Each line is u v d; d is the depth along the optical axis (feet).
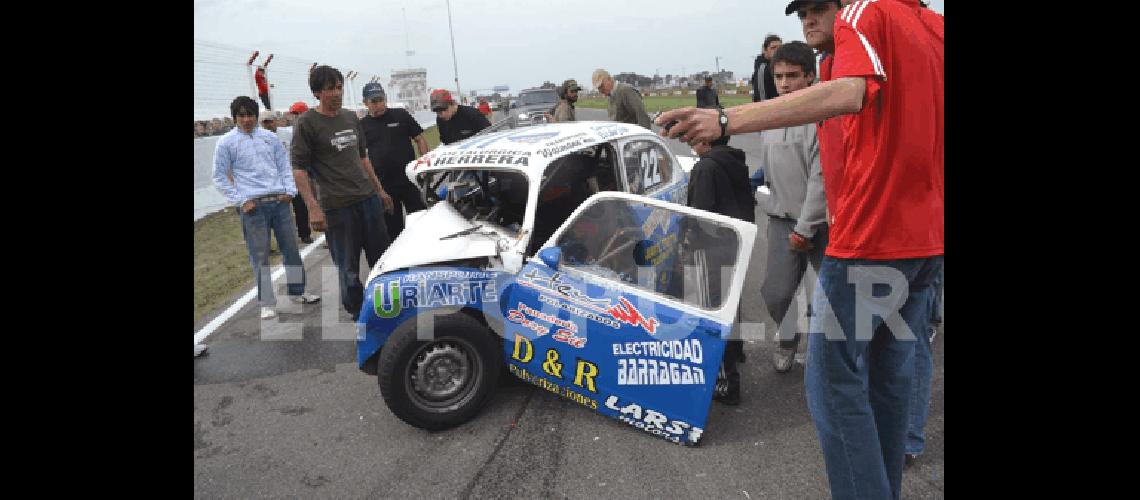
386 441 10.23
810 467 8.59
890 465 6.67
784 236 10.91
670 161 15.16
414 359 9.98
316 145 14.38
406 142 19.16
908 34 5.18
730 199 10.00
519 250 10.22
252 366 13.67
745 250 8.98
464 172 13.09
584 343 9.74
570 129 12.82
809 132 9.84
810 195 9.90
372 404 11.61
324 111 14.42
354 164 14.92
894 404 6.51
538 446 9.61
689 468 8.76
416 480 9.07
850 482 6.27
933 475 8.15
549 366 10.16
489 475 9.00
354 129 14.98
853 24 5.09
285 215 16.56
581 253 9.95
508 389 11.46
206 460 9.96
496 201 12.45
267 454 10.10
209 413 11.58
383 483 9.08
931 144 5.37
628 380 9.50
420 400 10.09
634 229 9.78
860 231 5.71
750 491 8.16
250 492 9.08
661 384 9.27
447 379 10.20
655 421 9.43
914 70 5.22
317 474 9.45
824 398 6.23
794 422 9.79
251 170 15.79
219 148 15.43
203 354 14.42
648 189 13.84
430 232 11.44
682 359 9.09
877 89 4.77
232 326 16.31
